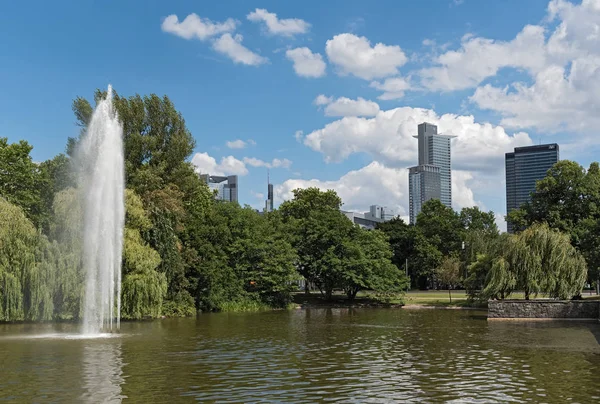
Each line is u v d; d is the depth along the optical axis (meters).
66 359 24.09
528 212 67.06
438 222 116.31
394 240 114.75
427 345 29.47
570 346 28.86
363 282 74.56
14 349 27.33
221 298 61.94
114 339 32.03
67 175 52.03
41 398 16.61
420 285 121.50
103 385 18.48
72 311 39.94
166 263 51.34
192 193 63.69
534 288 47.41
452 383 18.91
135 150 57.56
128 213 46.81
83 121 58.53
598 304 45.53
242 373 20.81
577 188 63.28
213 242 64.44
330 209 105.56
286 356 25.30
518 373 20.80
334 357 25.03
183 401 16.28
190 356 25.19
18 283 38.06
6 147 53.62
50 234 43.72
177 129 62.12
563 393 17.27
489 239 81.88
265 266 67.19
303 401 16.31
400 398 16.67
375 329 38.91
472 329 38.59
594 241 56.78
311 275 79.94
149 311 44.38
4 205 40.19
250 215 73.31
